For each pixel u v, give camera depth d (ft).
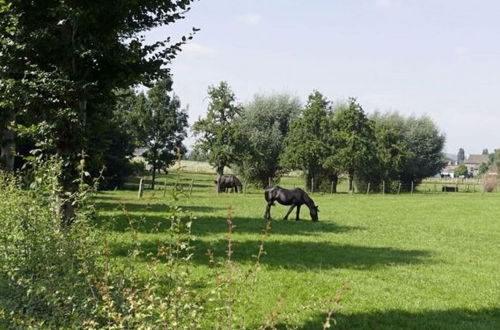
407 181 307.78
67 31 46.44
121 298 24.41
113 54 47.37
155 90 227.81
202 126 224.74
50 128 44.73
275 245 70.79
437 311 42.19
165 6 49.60
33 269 27.55
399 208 146.10
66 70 45.70
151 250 55.21
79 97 45.42
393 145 268.21
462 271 59.93
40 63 45.88
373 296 45.60
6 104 45.60
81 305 23.39
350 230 92.94
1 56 44.68
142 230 71.67
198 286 41.75
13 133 79.25
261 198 172.55
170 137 232.53
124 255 47.93
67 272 26.17
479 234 95.71
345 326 36.29
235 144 225.76
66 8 42.86
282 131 281.13
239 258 59.11
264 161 258.98
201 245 66.44
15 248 28.89
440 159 320.91
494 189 286.87
